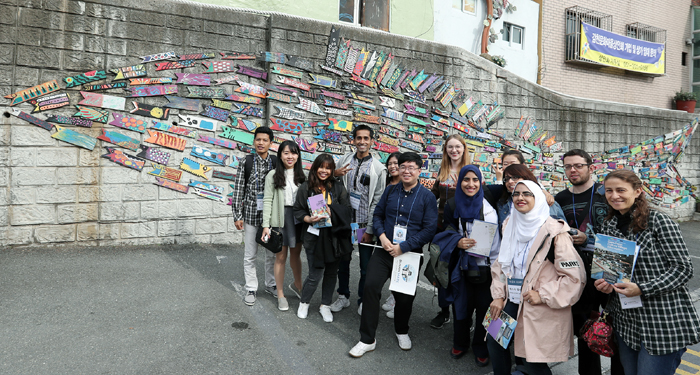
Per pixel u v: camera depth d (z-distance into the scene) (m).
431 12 10.11
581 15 13.23
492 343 3.00
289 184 4.50
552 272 2.74
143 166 6.22
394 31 9.66
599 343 2.65
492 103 8.93
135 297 4.52
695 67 15.88
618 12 13.99
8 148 5.57
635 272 2.47
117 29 5.99
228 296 4.73
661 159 11.57
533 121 9.48
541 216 2.80
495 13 11.27
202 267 5.59
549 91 9.64
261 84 6.85
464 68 8.54
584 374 3.29
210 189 6.62
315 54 7.11
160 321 4.04
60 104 5.76
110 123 6.02
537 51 12.45
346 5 9.08
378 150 7.72
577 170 3.59
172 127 6.34
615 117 10.70
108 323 3.93
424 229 3.68
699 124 12.36
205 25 6.46
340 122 7.35
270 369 3.39
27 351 3.40
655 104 15.04
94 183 5.99
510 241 2.96
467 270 3.52
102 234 6.06
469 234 3.56
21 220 5.67
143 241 6.27
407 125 8.00
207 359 3.46
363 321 3.74
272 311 4.47
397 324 3.87
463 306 3.59
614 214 2.65
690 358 3.88
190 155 6.48
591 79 13.54
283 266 4.52
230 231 6.80
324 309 4.38
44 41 5.66
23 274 4.89
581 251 3.21
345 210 4.18
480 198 3.53
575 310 2.99
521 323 2.82
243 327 4.06
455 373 3.53
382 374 3.44
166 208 6.38
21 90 5.59
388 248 3.71
